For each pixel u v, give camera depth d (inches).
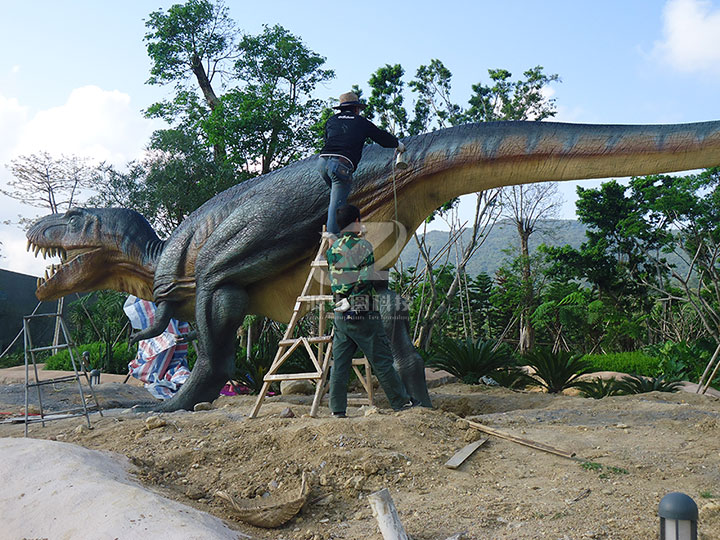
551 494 153.3
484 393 398.0
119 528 124.2
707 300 1171.9
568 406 315.3
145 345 410.9
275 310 360.5
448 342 519.5
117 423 247.8
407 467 170.9
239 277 339.0
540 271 1487.5
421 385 276.8
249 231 334.3
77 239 392.5
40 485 146.2
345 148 263.0
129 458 183.3
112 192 1011.9
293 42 1119.6
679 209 974.4
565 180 314.2
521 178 318.3
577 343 1444.4
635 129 304.7
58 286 394.9
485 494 154.0
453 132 327.3
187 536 120.3
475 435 201.5
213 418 231.9
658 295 1349.7
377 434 193.5
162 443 202.2
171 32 1125.1
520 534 129.3
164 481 171.6
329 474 166.4
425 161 322.3
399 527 125.8
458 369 498.3
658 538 126.3
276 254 333.4
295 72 1125.7
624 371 714.8
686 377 593.6
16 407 367.9
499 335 1544.0
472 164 317.7
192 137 1064.8
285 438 191.8
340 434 190.2
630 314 1339.8
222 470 178.1
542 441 203.3
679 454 188.2
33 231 401.4
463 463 176.7
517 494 153.9
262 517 142.9
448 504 147.8
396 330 280.5
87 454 171.5
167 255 370.3
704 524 134.6
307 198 330.6
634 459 183.0
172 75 1162.6
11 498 142.5
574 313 1293.1
